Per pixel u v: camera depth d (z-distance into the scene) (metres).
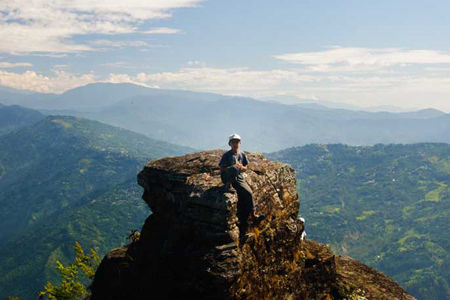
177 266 9.32
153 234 11.54
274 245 10.80
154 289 9.84
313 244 13.88
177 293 9.13
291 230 11.50
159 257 9.98
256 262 9.95
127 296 11.26
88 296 13.91
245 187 9.77
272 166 12.25
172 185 11.26
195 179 10.53
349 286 13.24
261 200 10.67
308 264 12.31
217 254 8.79
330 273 12.59
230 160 9.74
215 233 9.06
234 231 9.19
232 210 9.20
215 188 9.73
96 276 13.32
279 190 11.88
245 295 9.21
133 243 12.95
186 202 10.06
